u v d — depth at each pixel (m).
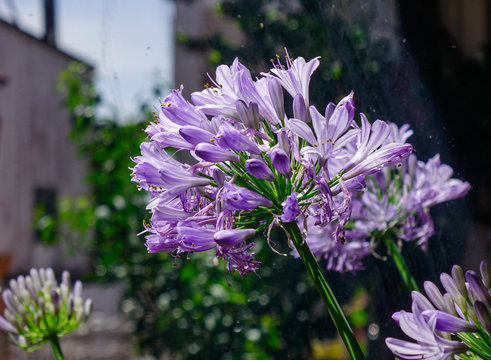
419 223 0.56
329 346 1.26
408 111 0.73
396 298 0.63
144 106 1.47
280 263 1.13
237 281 1.33
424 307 0.34
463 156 0.72
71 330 0.60
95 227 1.75
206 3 1.24
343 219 0.37
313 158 0.38
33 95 3.83
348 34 0.79
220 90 0.40
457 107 0.75
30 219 3.79
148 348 1.62
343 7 0.81
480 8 0.82
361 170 0.38
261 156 0.38
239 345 1.38
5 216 3.64
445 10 0.80
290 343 1.29
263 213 0.39
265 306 1.30
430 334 0.34
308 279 1.20
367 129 0.38
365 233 0.54
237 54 1.04
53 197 4.07
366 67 0.76
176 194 0.39
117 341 2.16
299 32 0.85
